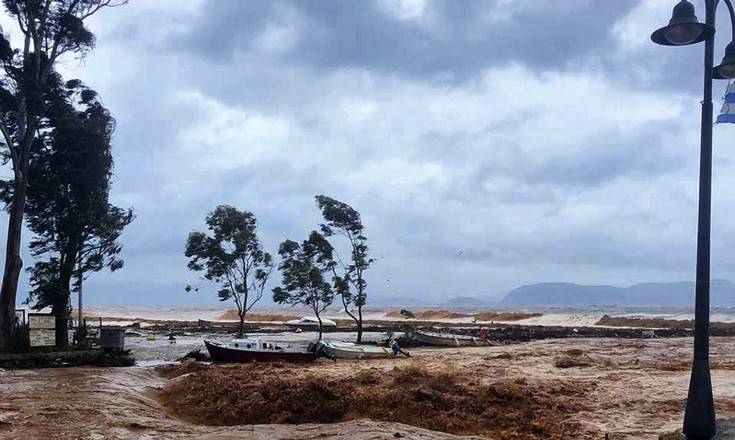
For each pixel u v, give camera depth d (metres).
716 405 18.78
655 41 10.77
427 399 20.42
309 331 75.62
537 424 18.25
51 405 19.59
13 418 17.73
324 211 50.91
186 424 18.62
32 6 34.88
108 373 27.91
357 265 51.44
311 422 19.72
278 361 33.66
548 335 69.31
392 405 20.12
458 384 22.95
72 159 35.19
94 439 15.60
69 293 35.16
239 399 21.20
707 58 10.39
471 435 17.98
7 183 35.53
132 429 17.02
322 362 35.16
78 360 32.06
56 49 36.34
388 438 14.91
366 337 62.69
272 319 132.12
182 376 26.72
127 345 50.75
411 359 37.38
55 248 35.38
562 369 31.41
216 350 34.25
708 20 10.34
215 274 46.97
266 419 19.89
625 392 22.69
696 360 10.33
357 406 20.11
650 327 92.81
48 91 35.88
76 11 36.88
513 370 30.92
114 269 37.28
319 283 49.97
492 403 20.27
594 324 105.88
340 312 170.38
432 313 151.25
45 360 31.03
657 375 27.91
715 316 133.62
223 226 46.94
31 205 35.56
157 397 23.41
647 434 16.31
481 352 43.34
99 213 35.72
